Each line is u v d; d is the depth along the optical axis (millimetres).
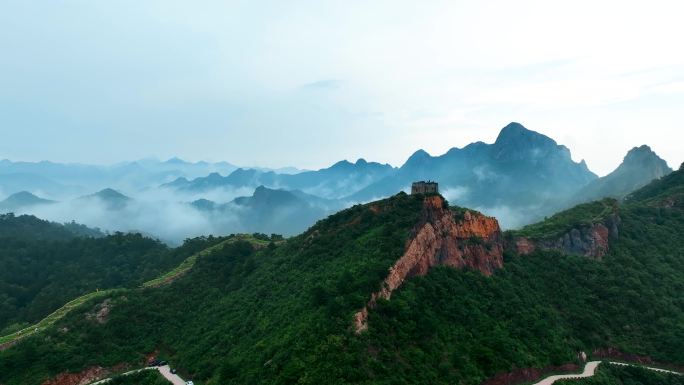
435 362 82438
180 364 107312
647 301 120875
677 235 152000
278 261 134000
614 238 146250
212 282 146750
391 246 102000
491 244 123312
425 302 94625
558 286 124562
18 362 102562
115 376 105688
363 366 74688
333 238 124688
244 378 83125
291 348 80750
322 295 91438
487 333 95000
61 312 135625
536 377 92625
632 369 102750
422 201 121125
